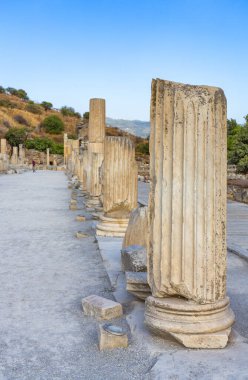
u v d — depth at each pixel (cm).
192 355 464
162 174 501
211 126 490
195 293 487
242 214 1634
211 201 491
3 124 10562
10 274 802
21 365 454
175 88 494
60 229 1301
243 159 4281
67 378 427
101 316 575
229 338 502
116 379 424
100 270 830
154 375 425
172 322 487
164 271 500
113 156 1082
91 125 1900
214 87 496
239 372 429
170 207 496
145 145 7612
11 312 606
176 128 492
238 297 667
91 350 487
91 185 1738
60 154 9231
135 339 505
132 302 630
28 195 2452
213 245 493
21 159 7400
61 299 662
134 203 1096
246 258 896
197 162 489
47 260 912
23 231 1266
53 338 520
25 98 14075
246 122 4569
